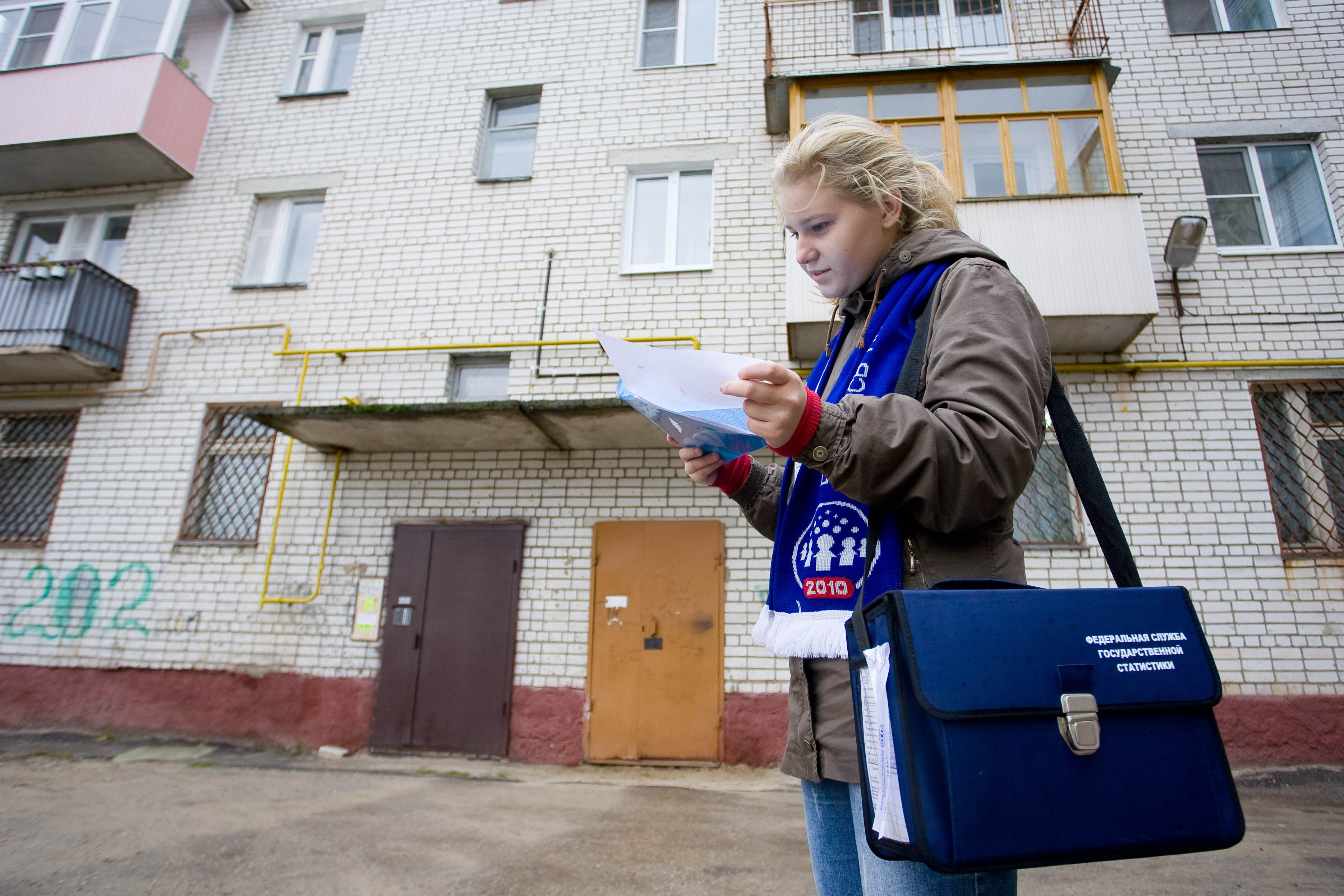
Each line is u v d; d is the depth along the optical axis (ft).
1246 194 21.81
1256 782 15.97
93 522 23.31
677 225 24.27
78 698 21.56
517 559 21.03
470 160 25.63
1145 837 2.12
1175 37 22.98
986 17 24.64
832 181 3.42
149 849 11.19
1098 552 18.74
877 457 2.39
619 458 21.57
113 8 26.99
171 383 24.48
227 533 22.86
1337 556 18.22
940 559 2.67
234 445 23.66
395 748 19.92
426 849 11.52
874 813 2.36
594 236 24.02
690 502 20.90
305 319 24.56
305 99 27.37
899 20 25.04
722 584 20.07
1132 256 18.35
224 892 9.57
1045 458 19.76
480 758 19.48
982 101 20.93
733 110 24.66
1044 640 2.28
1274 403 19.74
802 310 19.31
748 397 2.54
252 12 29.19
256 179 26.63
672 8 27.20
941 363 2.64
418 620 20.92
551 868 10.68
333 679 20.75
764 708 18.97
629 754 18.98
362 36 28.07
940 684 2.15
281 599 21.56
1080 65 20.62
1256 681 17.56
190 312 25.29
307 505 22.38
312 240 26.43
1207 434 19.34
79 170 26.50
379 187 25.77
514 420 19.51
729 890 9.83
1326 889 9.36
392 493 22.20
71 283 23.62
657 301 22.94
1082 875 10.02
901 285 3.23
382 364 23.63
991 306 2.75
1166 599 2.44
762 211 23.32
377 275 24.71
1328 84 21.95
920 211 3.47
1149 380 19.81
